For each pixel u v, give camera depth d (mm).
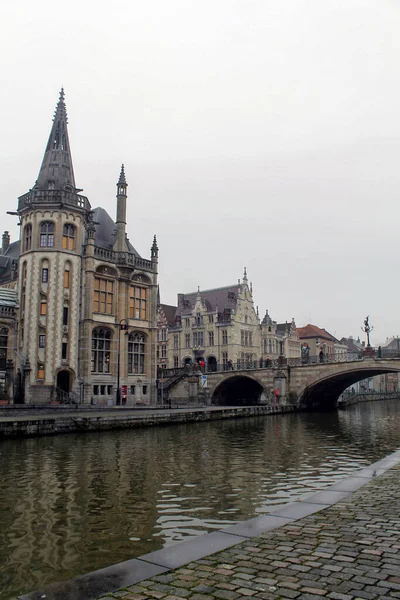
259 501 13352
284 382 62219
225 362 81500
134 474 17453
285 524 8031
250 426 39156
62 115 54719
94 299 51844
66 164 53062
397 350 56875
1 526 11188
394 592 5230
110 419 32594
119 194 56625
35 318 47812
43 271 49062
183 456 21875
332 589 5340
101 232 58281
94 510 12508
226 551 6711
